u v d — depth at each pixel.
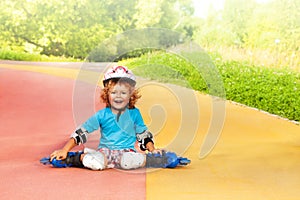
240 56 11.12
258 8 11.20
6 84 10.34
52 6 11.67
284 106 9.99
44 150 6.60
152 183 4.70
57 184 4.61
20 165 5.51
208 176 5.11
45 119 8.89
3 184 4.62
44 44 11.69
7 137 7.65
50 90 10.22
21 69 11.17
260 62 10.90
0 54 11.52
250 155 6.58
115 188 4.49
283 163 6.04
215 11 11.55
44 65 11.52
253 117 9.70
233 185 4.79
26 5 11.67
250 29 11.20
